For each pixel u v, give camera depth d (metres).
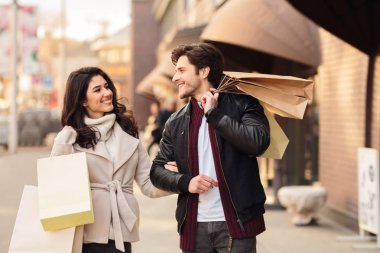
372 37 8.89
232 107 4.11
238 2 11.03
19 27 28.67
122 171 4.54
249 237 4.07
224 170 4.05
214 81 4.20
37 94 75.06
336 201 10.92
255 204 4.10
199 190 4.01
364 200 8.82
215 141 4.07
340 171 10.71
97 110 4.53
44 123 33.59
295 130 14.40
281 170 12.59
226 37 10.67
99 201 4.41
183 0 30.97
